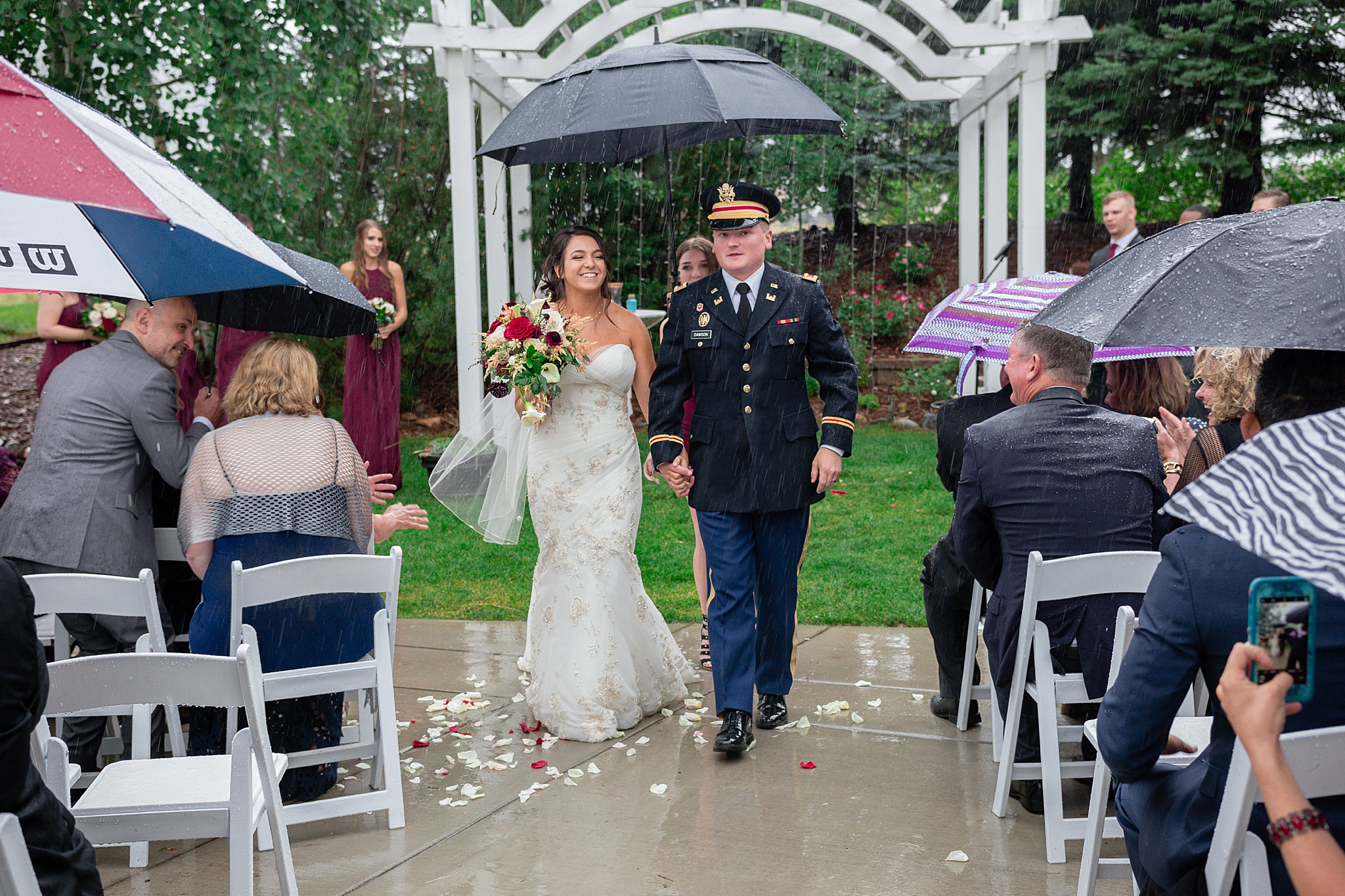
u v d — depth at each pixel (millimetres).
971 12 10586
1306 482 1303
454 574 6746
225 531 3445
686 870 3002
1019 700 3205
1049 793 3035
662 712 4426
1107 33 13695
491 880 2977
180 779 2625
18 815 1739
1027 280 4297
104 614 3238
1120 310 2057
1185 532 1858
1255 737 1447
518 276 10953
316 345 12594
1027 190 9203
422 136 12992
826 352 4148
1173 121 14172
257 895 2914
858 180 16250
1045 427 3277
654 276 13836
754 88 4445
